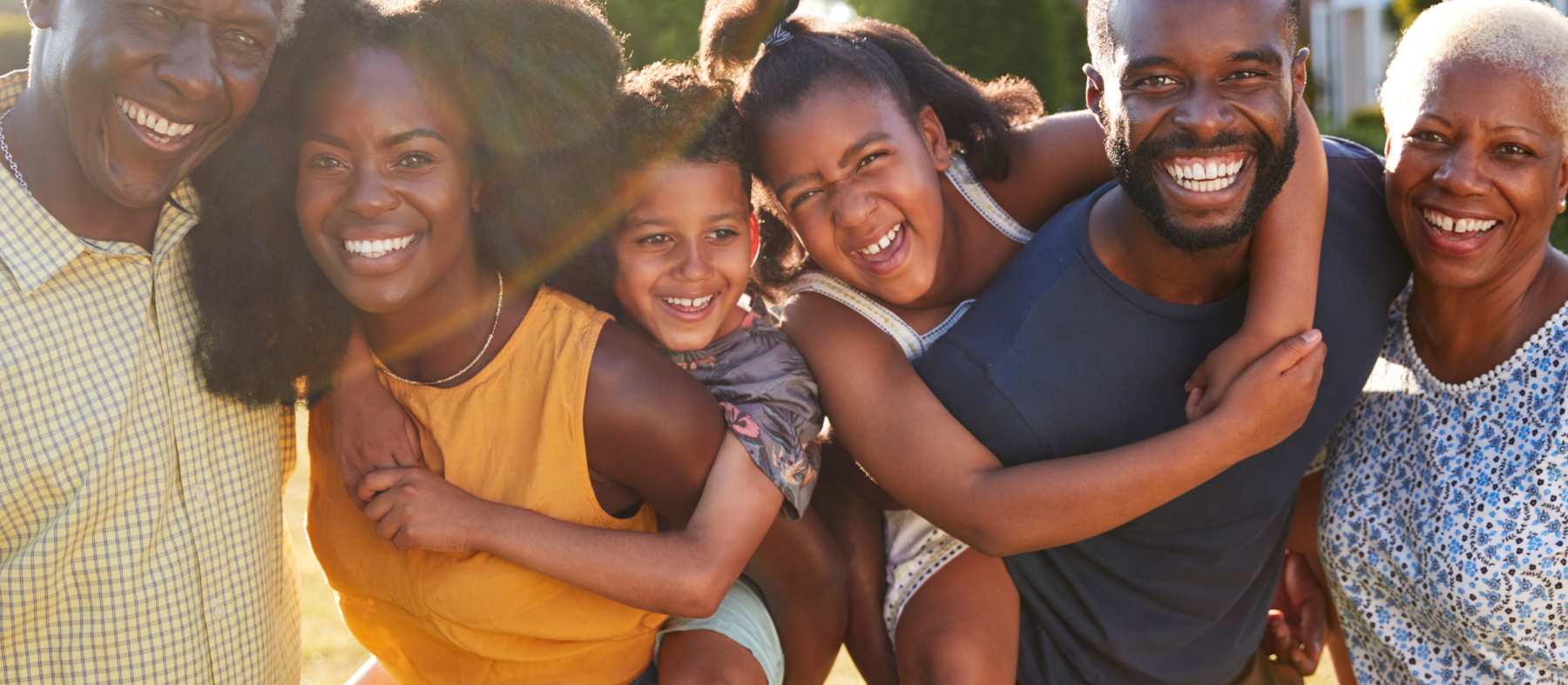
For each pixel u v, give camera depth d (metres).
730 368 2.26
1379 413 2.40
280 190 2.00
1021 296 2.27
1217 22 1.92
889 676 2.51
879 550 2.58
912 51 2.44
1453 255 2.10
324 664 3.89
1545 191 2.03
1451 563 2.19
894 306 2.39
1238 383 2.05
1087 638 2.42
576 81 2.06
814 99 2.20
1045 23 8.52
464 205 2.00
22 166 1.87
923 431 2.21
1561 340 2.11
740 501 2.09
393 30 1.90
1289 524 2.51
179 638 1.96
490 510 2.03
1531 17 2.00
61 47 1.76
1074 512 2.08
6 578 1.83
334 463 2.22
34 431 1.83
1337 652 2.80
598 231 2.21
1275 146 1.97
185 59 1.76
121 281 1.92
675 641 2.29
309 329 2.05
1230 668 2.46
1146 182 2.03
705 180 2.19
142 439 1.92
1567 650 2.17
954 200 2.48
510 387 2.09
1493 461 2.17
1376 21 16.31
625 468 2.11
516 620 2.13
